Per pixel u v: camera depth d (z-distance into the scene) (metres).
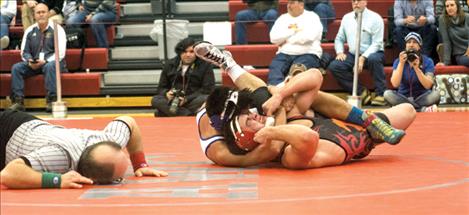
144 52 12.55
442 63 11.38
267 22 11.97
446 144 6.52
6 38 12.02
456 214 3.54
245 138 5.12
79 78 11.81
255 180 4.65
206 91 10.37
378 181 4.54
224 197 4.07
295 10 11.00
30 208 3.84
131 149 4.95
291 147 4.96
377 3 12.58
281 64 10.97
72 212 3.72
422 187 4.31
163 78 10.55
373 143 5.50
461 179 4.61
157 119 9.59
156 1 12.41
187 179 4.75
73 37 12.12
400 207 3.72
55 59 10.44
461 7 11.30
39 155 4.42
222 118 5.21
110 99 11.96
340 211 3.63
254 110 5.15
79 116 11.07
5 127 4.70
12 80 11.54
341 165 5.26
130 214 3.65
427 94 10.13
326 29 11.86
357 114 5.45
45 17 11.56
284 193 4.16
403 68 10.09
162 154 6.18
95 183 4.54
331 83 11.46
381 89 11.05
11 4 12.23
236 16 12.13
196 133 7.85
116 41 12.66
